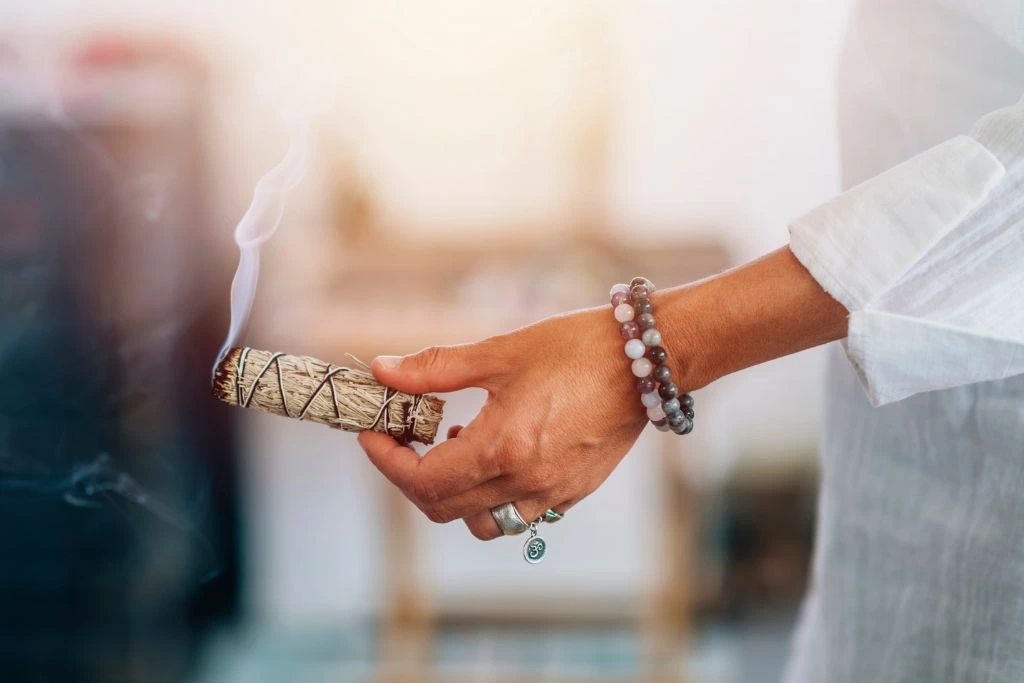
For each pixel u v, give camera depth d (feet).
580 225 7.63
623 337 2.66
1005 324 2.52
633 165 7.63
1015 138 2.51
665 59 7.45
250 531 6.32
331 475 6.92
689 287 2.68
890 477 2.85
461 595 6.36
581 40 7.49
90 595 5.63
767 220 7.64
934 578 2.77
